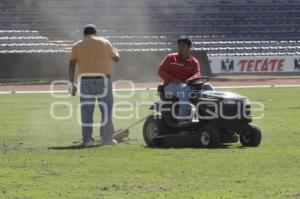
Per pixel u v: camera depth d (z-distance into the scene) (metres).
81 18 106.62
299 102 52.19
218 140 24.67
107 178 18.05
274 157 21.83
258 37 108.62
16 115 42.78
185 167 19.80
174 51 96.56
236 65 97.00
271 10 112.25
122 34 105.94
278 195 15.46
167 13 109.75
